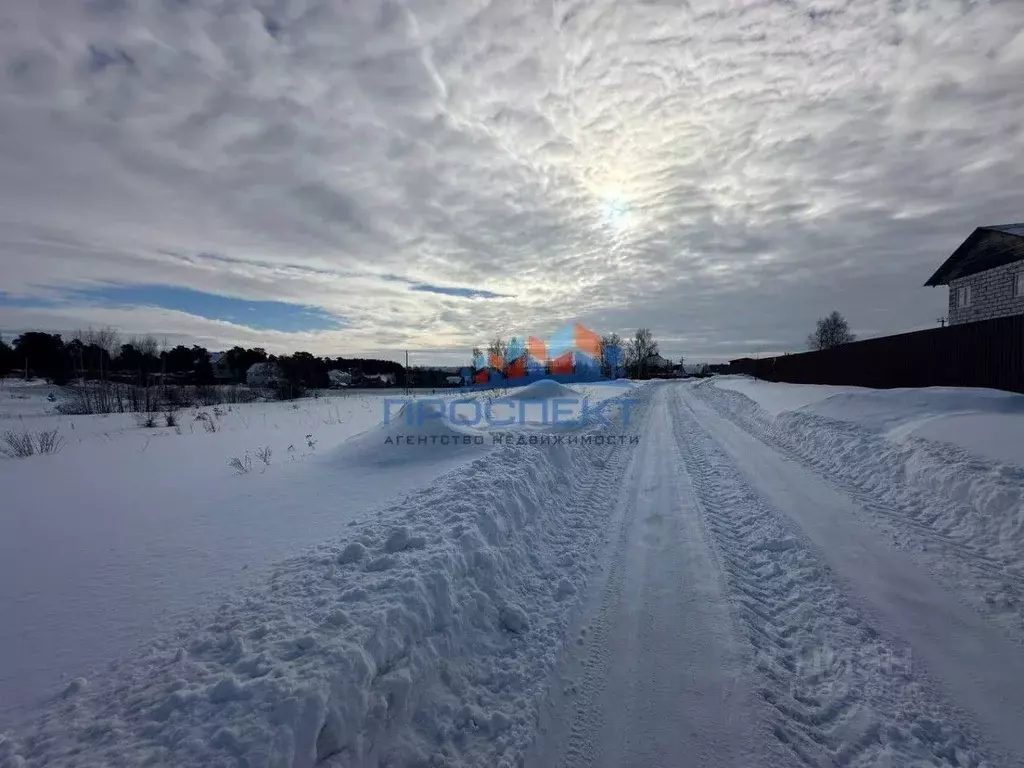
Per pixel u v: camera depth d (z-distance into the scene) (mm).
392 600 3311
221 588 3908
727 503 7023
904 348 15703
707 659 3445
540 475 7391
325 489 7047
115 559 4523
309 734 2281
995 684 3076
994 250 18500
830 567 4754
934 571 4582
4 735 2359
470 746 2709
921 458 7223
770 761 2578
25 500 6570
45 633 3289
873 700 2973
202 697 2492
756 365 44281
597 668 3404
